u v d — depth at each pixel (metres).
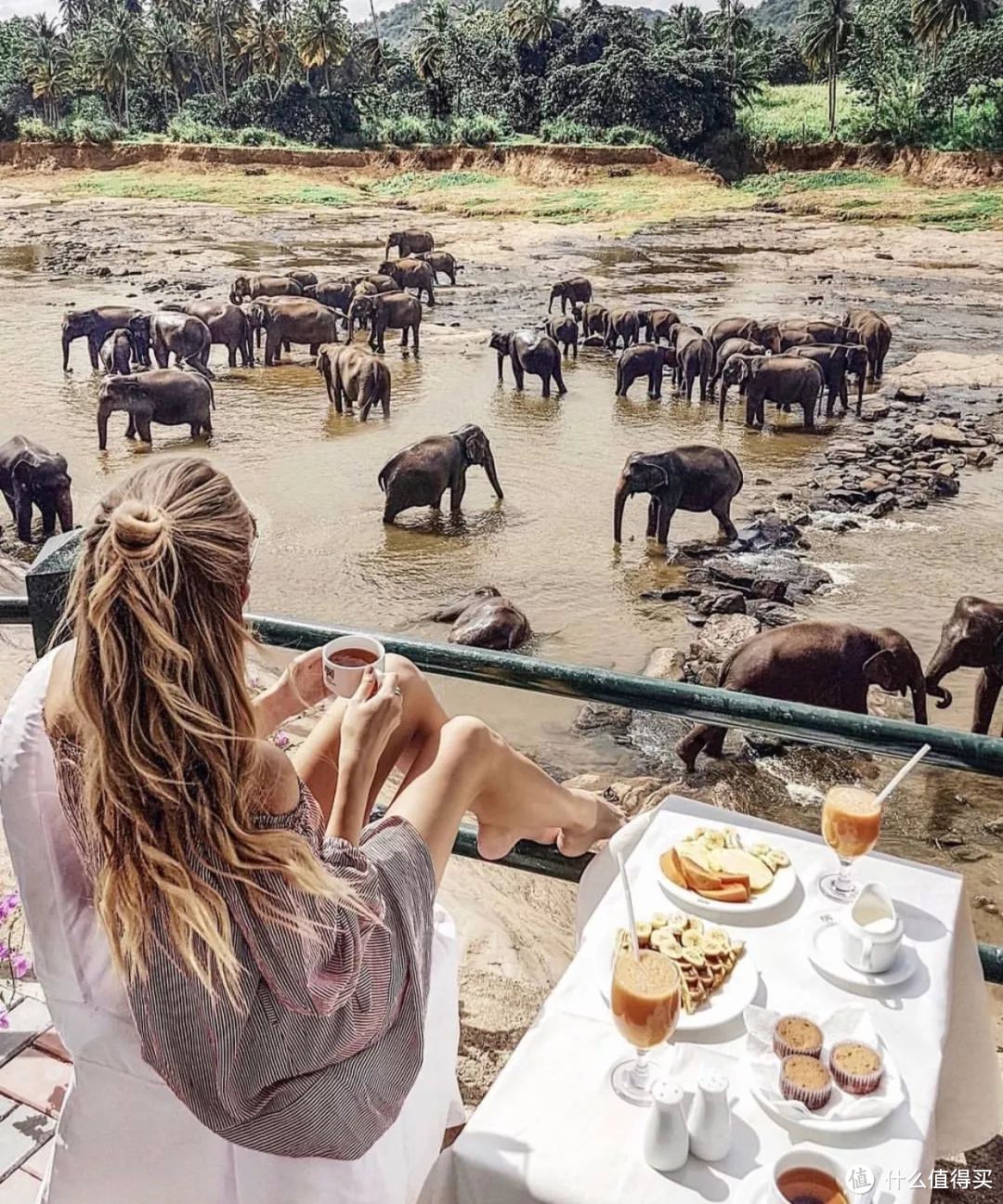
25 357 25.42
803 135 67.25
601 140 68.31
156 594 1.69
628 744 9.08
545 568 13.57
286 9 92.31
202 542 1.75
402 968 2.05
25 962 3.18
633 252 43.06
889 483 16.41
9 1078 2.83
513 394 22.83
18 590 12.20
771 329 24.06
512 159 66.12
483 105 79.75
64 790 1.89
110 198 64.06
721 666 10.48
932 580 13.12
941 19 69.31
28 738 1.93
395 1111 2.06
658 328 27.11
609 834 2.93
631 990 2.03
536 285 36.19
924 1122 2.05
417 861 2.16
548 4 79.06
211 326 25.44
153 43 94.81
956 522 15.02
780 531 14.57
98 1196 2.08
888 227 48.84
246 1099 1.90
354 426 20.23
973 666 9.77
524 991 4.37
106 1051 1.99
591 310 28.42
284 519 15.24
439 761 2.45
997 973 2.77
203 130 76.06
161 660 1.70
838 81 84.88
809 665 9.48
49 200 63.34
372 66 97.00
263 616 3.16
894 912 2.39
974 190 56.09
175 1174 2.03
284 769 1.90
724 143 68.00
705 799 8.34
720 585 12.98
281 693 2.62
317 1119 1.94
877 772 8.70
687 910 2.52
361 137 80.06
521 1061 2.18
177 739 1.73
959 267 37.88
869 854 2.71
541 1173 1.95
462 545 14.34
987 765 2.69
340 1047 1.93
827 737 2.79
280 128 83.31
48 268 38.06
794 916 2.51
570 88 74.06
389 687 2.22
